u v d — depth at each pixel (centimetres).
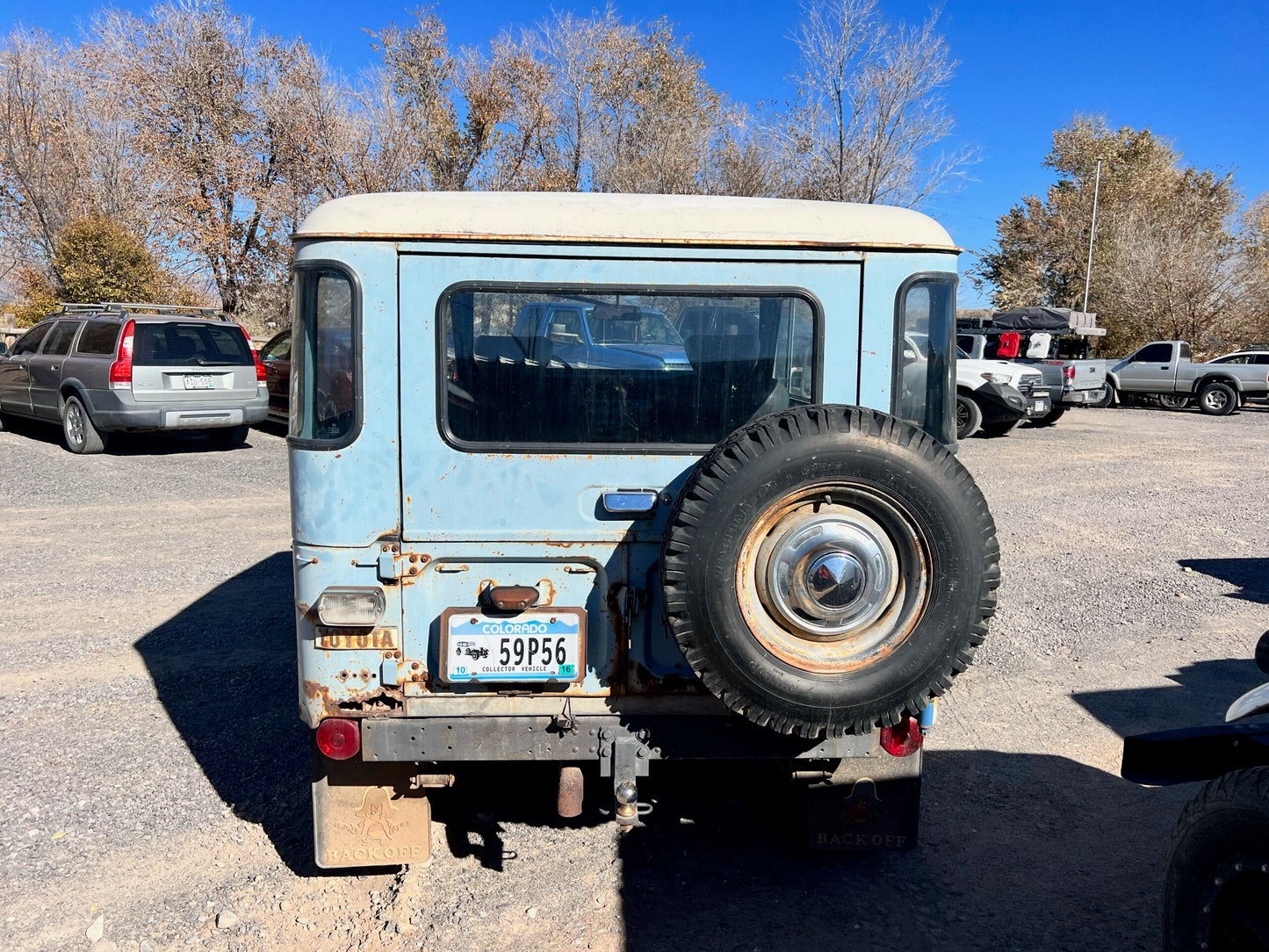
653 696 295
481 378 288
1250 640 604
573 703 295
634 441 293
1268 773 247
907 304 292
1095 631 621
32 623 605
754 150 2561
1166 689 527
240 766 420
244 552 771
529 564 292
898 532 264
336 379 285
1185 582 729
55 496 957
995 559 266
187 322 1176
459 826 371
